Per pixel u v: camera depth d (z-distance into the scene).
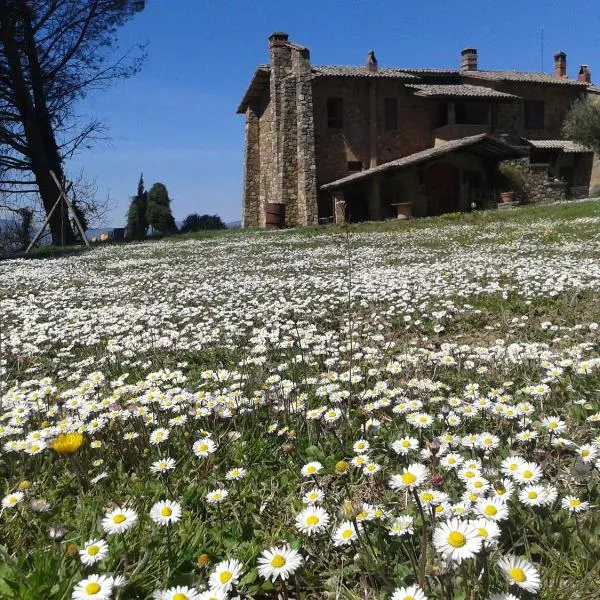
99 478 2.59
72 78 29.52
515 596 1.64
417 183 29.05
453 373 4.01
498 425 3.00
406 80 31.41
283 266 11.30
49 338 5.83
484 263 9.83
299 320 6.11
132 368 4.71
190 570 2.02
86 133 30.25
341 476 2.48
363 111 30.34
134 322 6.32
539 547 1.98
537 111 34.56
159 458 2.84
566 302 6.18
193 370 4.61
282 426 3.20
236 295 7.74
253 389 3.73
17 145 28.58
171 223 40.88
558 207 22.45
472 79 33.78
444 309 6.31
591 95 35.03
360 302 6.83
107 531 2.05
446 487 2.30
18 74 27.19
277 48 29.06
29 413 3.35
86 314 7.12
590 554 1.92
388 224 22.50
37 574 1.86
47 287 10.30
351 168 30.17
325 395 3.55
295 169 29.08
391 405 3.35
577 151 33.88
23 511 2.43
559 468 2.59
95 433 3.08
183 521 2.27
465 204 29.97
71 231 28.66
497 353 4.18
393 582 1.86
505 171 29.86
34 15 26.94
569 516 2.11
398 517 2.12
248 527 2.28
